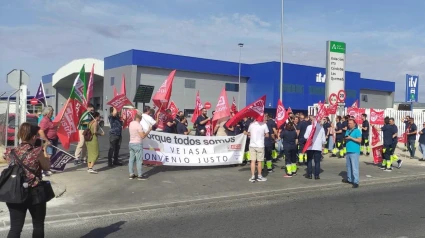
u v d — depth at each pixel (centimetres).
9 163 468
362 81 6147
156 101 1341
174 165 1237
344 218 734
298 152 1452
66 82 5294
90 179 1041
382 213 774
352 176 1090
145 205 809
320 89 5347
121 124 1270
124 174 1123
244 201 884
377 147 1450
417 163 1614
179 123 1348
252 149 1082
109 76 4612
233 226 678
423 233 636
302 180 1128
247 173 1209
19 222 467
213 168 1288
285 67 5034
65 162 1073
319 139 1141
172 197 880
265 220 719
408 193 995
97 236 620
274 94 4906
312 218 734
